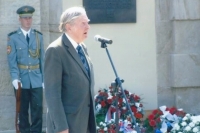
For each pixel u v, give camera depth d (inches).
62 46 232.7
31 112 374.6
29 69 370.3
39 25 381.4
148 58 407.5
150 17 406.6
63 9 397.1
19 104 365.1
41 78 373.7
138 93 407.5
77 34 234.7
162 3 406.6
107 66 404.2
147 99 406.6
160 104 406.6
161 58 406.3
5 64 377.7
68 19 233.6
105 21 401.1
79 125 234.1
